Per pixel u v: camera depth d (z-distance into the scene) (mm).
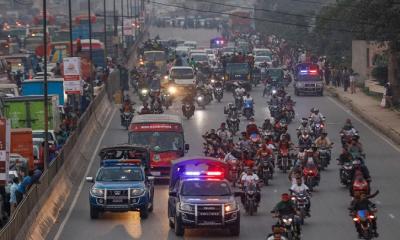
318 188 71438
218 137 78312
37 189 56031
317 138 86062
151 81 144000
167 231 55812
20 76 139125
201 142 96688
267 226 57031
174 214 55031
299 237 50750
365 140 99250
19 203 53031
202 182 55812
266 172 72375
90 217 60562
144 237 54031
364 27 125812
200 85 143125
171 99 131750
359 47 161125
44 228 55594
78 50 145875
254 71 163875
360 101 132500
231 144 77688
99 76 143625
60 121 94625
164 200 67750
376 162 84500
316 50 199500
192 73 145375
